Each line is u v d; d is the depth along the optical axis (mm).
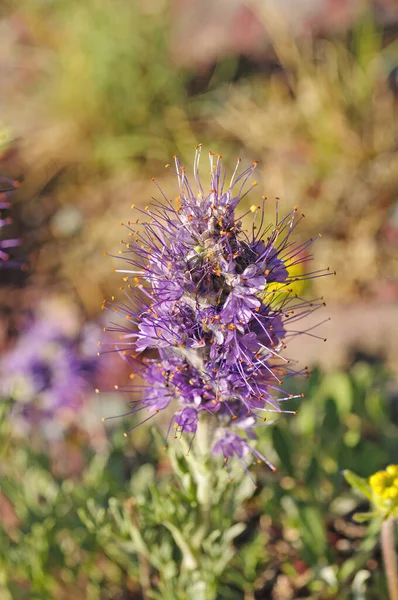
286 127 569
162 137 593
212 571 294
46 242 554
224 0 651
